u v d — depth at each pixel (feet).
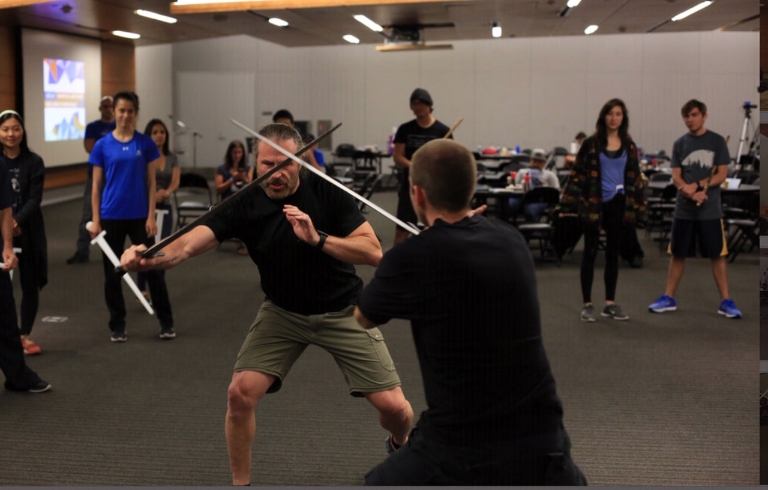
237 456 8.78
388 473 5.97
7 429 11.80
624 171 18.30
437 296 5.78
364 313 6.03
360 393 8.94
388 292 5.92
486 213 34.88
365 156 49.01
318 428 11.91
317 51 57.57
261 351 8.77
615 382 14.19
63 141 43.27
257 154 8.77
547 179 30.19
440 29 39.17
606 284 19.12
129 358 15.66
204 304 20.81
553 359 15.64
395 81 57.06
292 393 13.55
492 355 5.74
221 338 17.28
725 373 14.74
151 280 16.89
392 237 32.94
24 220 15.19
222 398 13.28
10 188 12.96
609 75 54.65
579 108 55.21
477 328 5.74
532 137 55.98
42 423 12.07
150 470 10.32
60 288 22.57
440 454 5.81
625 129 18.20
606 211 18.53
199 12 32.19
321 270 8.59
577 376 14.53
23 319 15.85
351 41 45.29
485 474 5.75
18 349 13.39
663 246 30.53
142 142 16.37
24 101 39.34
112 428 11.87
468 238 5.90
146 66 56.29
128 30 41.32
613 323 18.65
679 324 18.52
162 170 22.57
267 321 8.84
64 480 10.01
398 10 32.07
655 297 21.65
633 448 11.13
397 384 8.97
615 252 18.84
